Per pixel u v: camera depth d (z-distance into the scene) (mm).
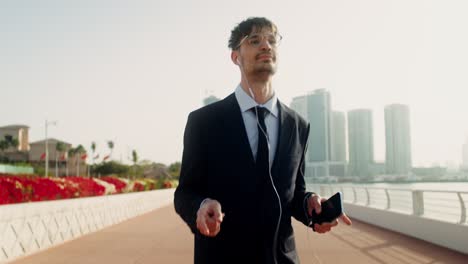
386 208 15492
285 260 2258
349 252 9758
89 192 16609
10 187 11375
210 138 2287
